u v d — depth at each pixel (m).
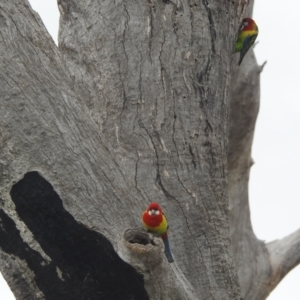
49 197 7.78
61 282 7.62
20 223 7.70
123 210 8.09
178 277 8.06
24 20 8.53
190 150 9.95
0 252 7.76
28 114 8.03
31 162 7.87
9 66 8.16
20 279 7.73
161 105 10.07
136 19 10.54
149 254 7.30
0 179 7.80
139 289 7.53
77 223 7.75
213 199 9.90
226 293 9.46
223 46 10.84
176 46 10.43
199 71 10.43
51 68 8.48
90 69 10.52
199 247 9.50
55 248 7.65
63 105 8.31
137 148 9.78
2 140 7.88
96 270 7.59
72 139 8.17
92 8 10.84
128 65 10.32
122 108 10.08
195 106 10.21
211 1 10.80
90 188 8.00
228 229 10.03
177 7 10.61
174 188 9.63
